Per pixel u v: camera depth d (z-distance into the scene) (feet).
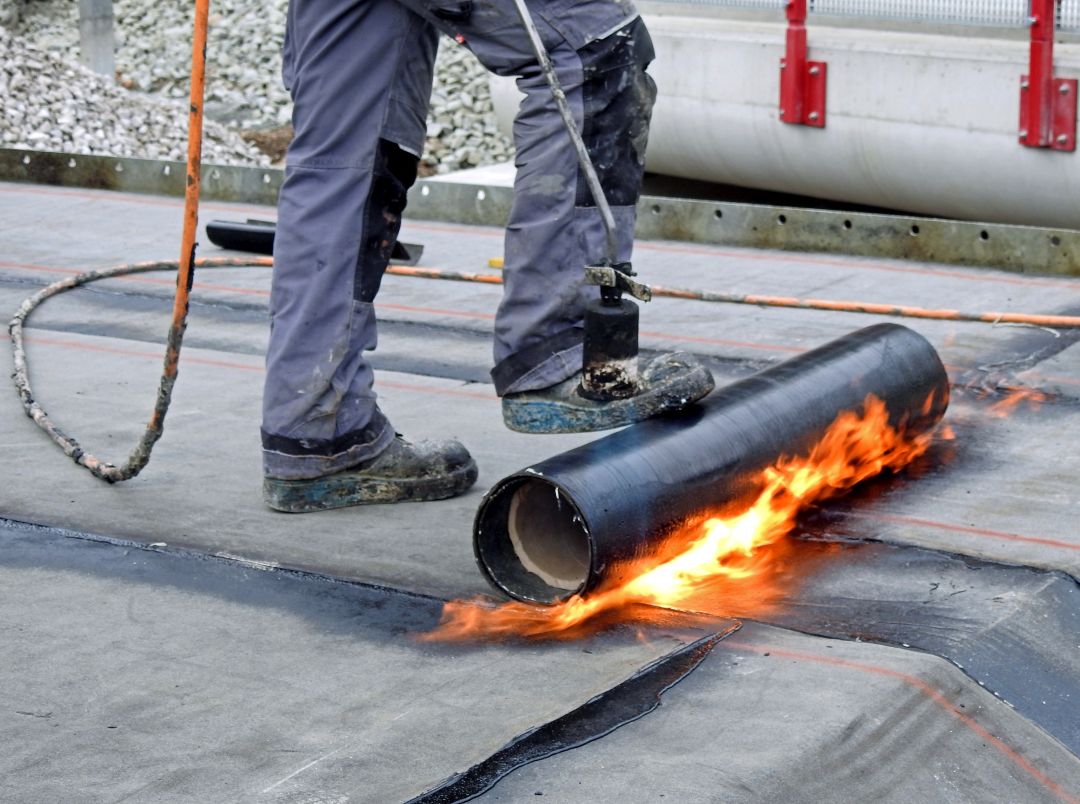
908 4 27.22
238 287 21.76
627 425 11.93
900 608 10.96
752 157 30.86
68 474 13.87
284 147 53.83
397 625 10.76
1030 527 12.44
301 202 12.49
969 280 21.22
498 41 12.15
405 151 12.55
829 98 28.73
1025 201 26.71
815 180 30.12
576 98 12.17
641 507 10.78
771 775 8.63
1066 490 13.26
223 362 17.76
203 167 28.07
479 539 11.05
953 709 9.71
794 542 12.37
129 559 11.94
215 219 26.21
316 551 12.08
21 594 11.31
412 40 12.34
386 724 9.30
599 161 12.37
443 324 19.65
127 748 9.05
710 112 31.01
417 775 8.67
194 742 9.11
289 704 9.59
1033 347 17.81
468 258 23.45
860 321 19.22
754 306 20.12
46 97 48.67
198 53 12.18
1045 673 10.39
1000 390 16.29
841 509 13.01
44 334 19.04
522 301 12.50
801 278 21.63
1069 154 25.44
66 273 22.59
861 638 10.47
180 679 9.96
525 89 12.32
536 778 8.63
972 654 10.25
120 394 16.46
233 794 8.51
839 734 9.09
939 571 11.62
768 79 29.66
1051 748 9.70
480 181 32.19
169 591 11.37
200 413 15.76
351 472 13.01
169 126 50.60
